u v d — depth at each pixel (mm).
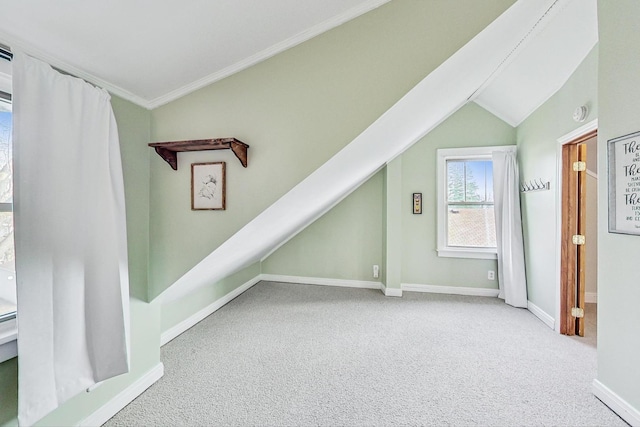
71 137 1190
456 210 3779
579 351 2271
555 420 1535
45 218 1110
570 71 2393
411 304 3383
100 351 1312
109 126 1358
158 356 1908
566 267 2592
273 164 1635
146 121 1754
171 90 1673
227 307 3295
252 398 1715
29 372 1074
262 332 2637
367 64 1498
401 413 1592
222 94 1685
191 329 2699
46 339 1119
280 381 1884
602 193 1674
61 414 1325
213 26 1257
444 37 1413
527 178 3223
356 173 2734
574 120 2379
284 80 1605
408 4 1447
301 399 1706
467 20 1392
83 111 1240
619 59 1535
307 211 2848
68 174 1180
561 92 2576
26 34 1071
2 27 1021
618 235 1562
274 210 1795
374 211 4070
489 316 3014
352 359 2160
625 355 1517
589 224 3469
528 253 3213
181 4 1081
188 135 1729
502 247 3471
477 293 3715
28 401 1070
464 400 1695
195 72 1571
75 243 1210
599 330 1696
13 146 1026
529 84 2801
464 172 3752
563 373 1965
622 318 1538
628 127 1486
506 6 1363
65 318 1186
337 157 1634
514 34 1906
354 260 4148
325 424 1515
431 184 3812
